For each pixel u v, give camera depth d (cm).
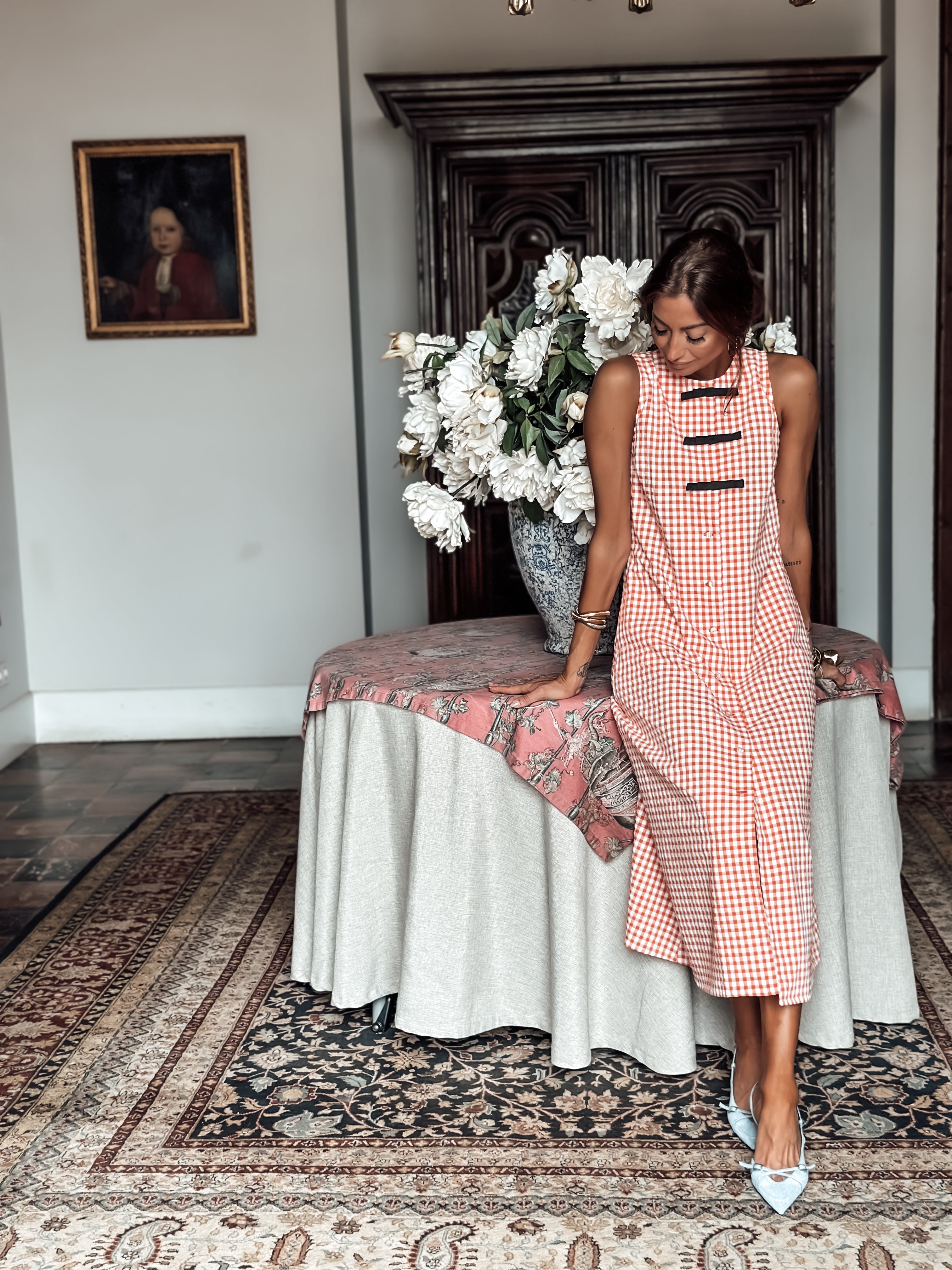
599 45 518
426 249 489
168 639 550
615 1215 199
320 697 267
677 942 230
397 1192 207
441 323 495
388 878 262
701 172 484
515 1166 214
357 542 539
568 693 234
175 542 543
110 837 419
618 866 241
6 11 509
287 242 518
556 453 250
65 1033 270
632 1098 235
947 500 527
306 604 545
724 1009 248
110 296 524
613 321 239
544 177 487
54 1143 225
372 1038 264
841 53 512
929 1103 229
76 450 537
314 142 512
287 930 327
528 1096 237
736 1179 208
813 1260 186
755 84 463
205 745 544
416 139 482
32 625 551
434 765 244
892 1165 210
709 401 219
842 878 249
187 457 536
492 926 253
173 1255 192
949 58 495
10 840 418
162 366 530
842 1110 228
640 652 225
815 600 514
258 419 532
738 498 220
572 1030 242
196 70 509
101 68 511
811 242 484
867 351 539
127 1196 208
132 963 309
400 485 557
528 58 521
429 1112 232
